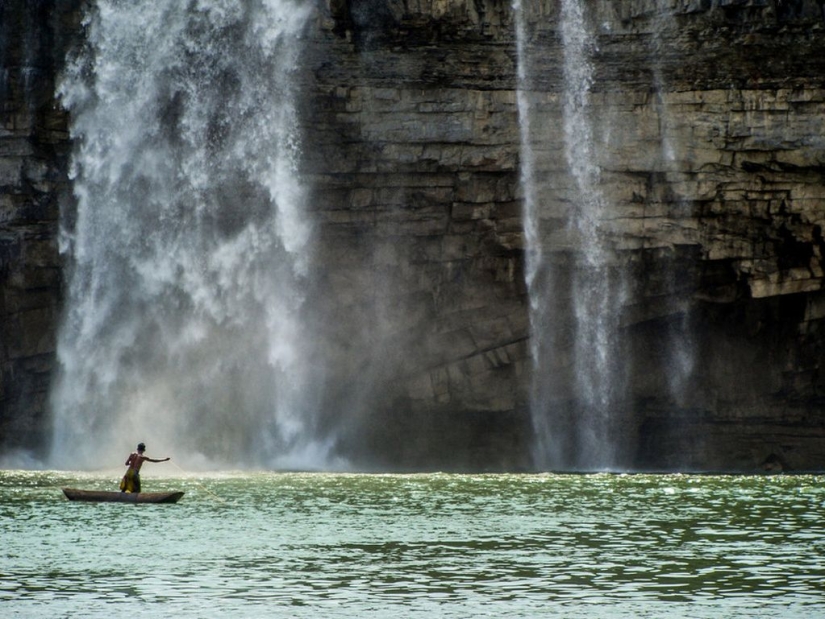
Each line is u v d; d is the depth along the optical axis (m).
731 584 35.19
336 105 91.88
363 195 93.38
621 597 33.34
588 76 92.12
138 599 32.88
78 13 91.62
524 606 32.16
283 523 49.16
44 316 92.56
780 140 89.81
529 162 92.31
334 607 31.94
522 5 91.44
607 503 59.31
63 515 51.75
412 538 44.44
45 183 90.94
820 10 89.06
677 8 90.31
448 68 91.44
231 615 30.97
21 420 92.00
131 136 93.69
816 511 54.94
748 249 91.94
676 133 91.31
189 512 53.47
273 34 92.44
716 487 71.56
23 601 32.59
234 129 94.06
